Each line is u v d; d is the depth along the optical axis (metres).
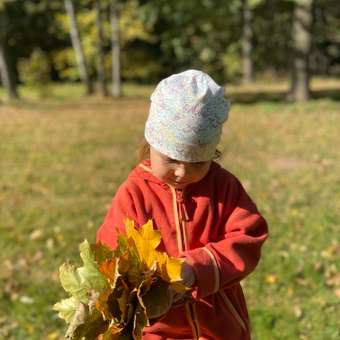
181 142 2.13
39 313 4.65
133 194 2.36
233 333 2.37
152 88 26.42
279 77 31.05
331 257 5.50
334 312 4.57
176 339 2.35
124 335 1.92
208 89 2.14
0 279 5.25
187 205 2.35
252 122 13.30
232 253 2.24
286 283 5.01
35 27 31.05
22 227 6.59
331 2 23.09
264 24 28.66
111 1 22.27
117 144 11.29
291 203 7.21
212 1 18.91
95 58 28.34
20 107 18.11
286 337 4.24
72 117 15.41
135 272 1.92
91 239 6.19
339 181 8.20
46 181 8.63
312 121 13.07
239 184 2.44
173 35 21.88
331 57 36.59
